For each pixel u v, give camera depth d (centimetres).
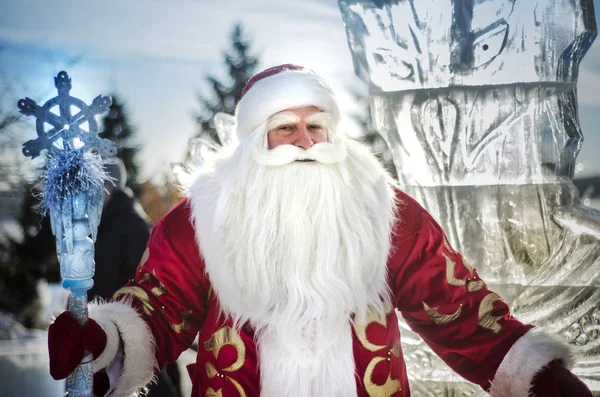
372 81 308
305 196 202
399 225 216
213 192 214
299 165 203
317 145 204
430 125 301
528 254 295
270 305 202
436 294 212
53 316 202
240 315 204
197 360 216
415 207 222
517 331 206
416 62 301
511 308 297
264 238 201
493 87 295
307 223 201
